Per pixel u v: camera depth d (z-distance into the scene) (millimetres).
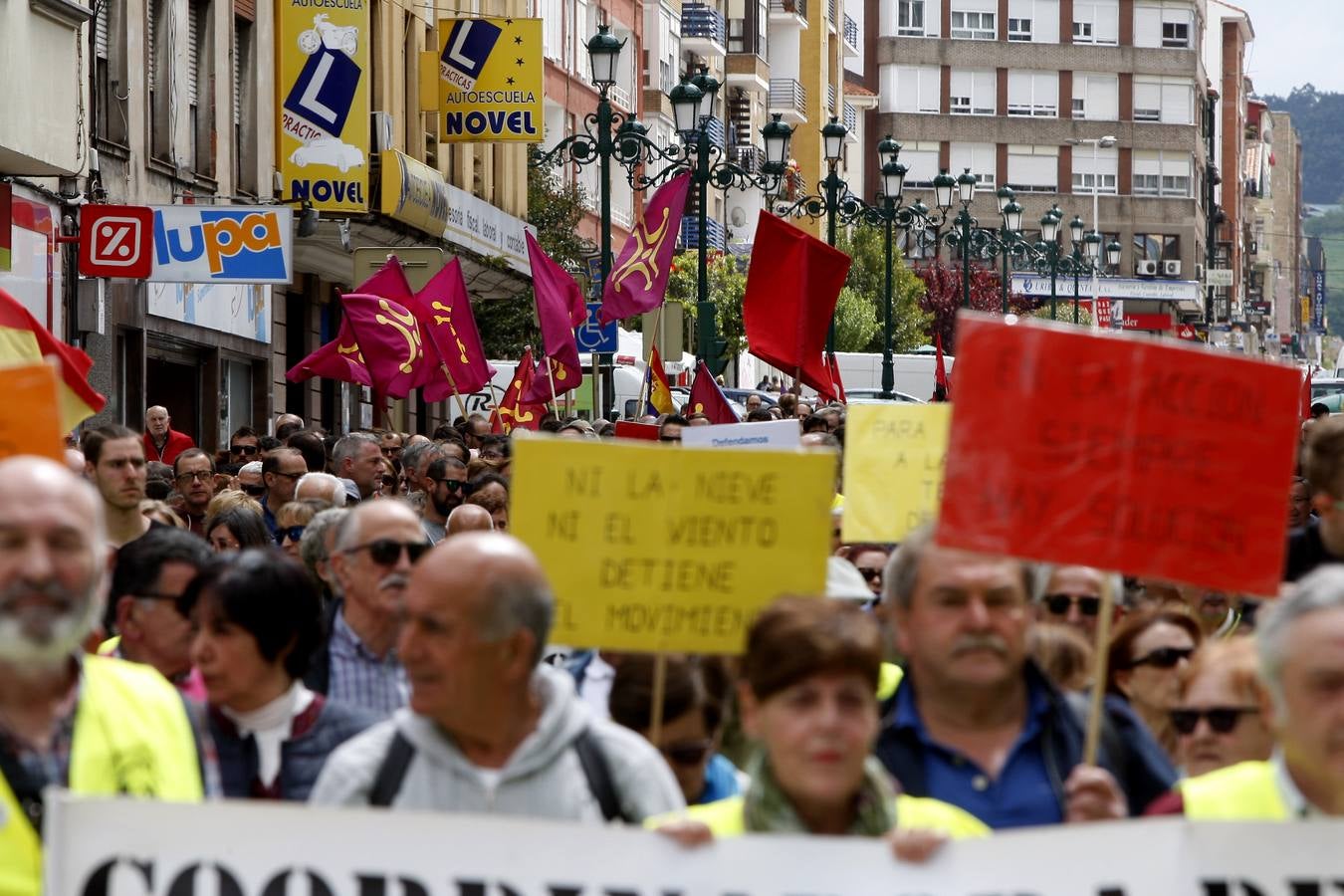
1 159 42781
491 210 77312
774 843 9867
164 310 54375
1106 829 9852
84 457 21109
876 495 18500
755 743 14414
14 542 9664
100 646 15898
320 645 15391
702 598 11828
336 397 72250
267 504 28141
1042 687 11648
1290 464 11297
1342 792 10133
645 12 130750
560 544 11773
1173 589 18766
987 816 11305
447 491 26906
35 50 42656
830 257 36062
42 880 10023
